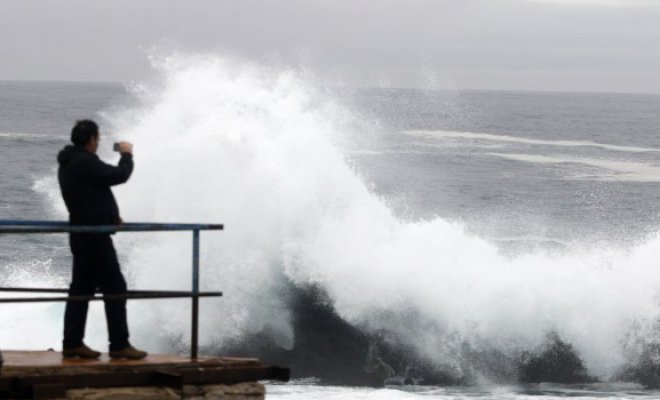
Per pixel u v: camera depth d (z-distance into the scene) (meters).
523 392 61.19
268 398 55.22
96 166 26.97
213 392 26.91
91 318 62.47
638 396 60.41
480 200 166.75
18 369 25.27
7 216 137.12
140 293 27.41
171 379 26.09
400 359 64.38
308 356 64.44
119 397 25.70
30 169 188.38
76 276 27.86
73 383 25.27
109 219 27.48
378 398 56.62
